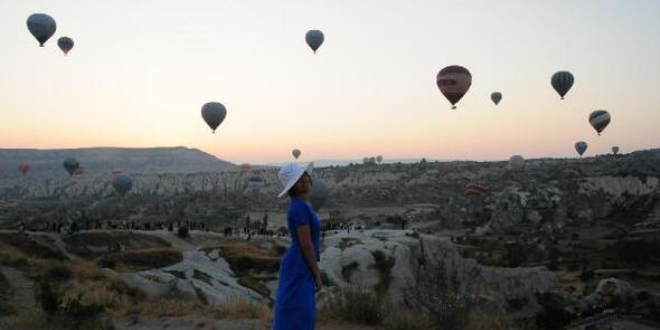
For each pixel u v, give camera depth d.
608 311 56.03
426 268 10.88
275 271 47.50
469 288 10.85
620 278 78.75
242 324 11.97
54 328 11.52
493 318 10.20
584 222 133.38
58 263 27.81
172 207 169.38
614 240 105.19
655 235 105.31
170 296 24.59
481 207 144.75
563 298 54.94
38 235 55.62
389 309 10.98
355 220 136.25
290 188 5.84
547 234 117.56
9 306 14.97
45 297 12.36
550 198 138.38
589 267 86.94
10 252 34.91
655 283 76.69
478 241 109.31
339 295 11.81
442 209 157.62
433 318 9.77
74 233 60.72
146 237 66.69
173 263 45.19
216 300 27.36
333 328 10.44
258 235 79.06
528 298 52.62
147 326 12.36
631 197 141.25
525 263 90.00
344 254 44.59
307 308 5.80
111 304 14.56
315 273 5.87
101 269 27.48
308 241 5.79
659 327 52.28
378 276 43.00
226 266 47.34
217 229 113.31
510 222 131.50
